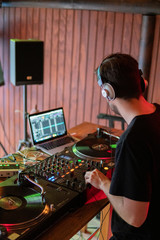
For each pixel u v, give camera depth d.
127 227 1.33
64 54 3.87
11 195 1.47
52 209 1.42
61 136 2.43
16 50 3.02
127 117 1.21
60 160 1.87
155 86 3.24
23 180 1.56
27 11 4.03
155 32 3.09
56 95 4.10
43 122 2.32
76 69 3.82
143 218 1.14
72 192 1.57
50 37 3.93
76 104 3.95
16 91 4.51
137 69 1.20
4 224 1.28
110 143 2.07
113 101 1.24
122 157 1.13
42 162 1.84
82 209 1.61
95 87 3.73
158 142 1.15
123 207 1.17
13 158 2.12
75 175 1.71
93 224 2.92
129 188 1.12
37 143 2.27
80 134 2.58
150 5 2.85
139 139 1.11
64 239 1.38
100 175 1.42
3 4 4.04
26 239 1.27
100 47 3.56
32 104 4.37
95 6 3.18
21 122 4.61
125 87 1.17
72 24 3.70
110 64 1.19
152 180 1.17
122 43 3.39
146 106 1.21
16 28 4.21
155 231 1.27
